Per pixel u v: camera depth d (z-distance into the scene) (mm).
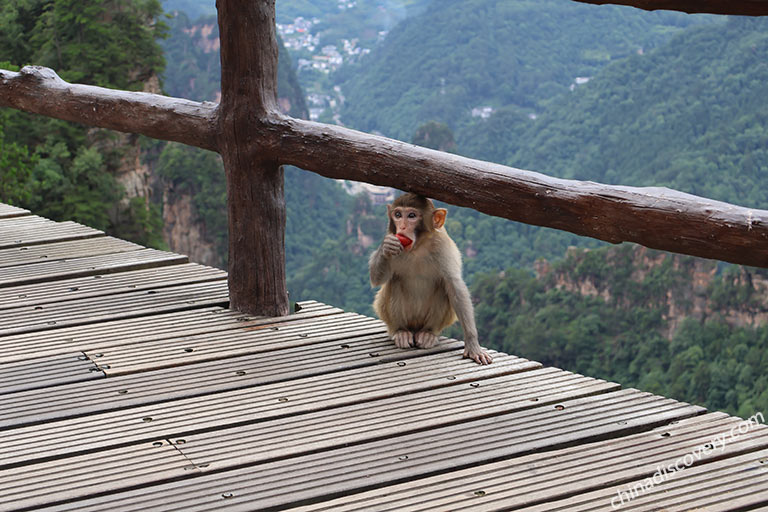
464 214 103312
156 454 2975
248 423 3279
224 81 4469
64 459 2939
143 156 62750
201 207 61781
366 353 4129
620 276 60844
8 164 27016
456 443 3037
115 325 4605
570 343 59688
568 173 121750
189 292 5246
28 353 4141
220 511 2539
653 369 54812
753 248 2875
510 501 2568
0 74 6211
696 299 55344
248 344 4262
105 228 41000
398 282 4188
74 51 42031
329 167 4199
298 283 93688
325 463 2883
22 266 5820
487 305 68188
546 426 3180
